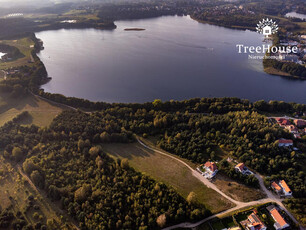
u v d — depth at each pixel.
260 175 138.38
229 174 136.62
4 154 153.88
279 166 142.75
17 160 150.88
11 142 166.12
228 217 113.56
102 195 122.25
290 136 168.62
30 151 157.38
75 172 139.50
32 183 134.38
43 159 148.25
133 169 140.88
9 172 142.25
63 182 132.12
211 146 160.00
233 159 150.25
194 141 164.38
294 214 114.56
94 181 131.88
